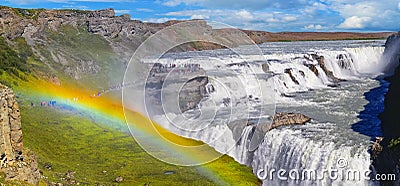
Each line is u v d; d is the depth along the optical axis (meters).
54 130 54.06
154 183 35.84
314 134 43.34
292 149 40.91
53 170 39.59
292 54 93.25
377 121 49.00
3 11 115.38
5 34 107.00
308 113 53.62
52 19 129.62
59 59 100.38
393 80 73.94
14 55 93.44
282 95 67.88
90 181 37.66
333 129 45.47
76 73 91.00
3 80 75.56
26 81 81.00
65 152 47.34
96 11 140.75
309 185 38.84
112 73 89.00
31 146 46.59
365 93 71.31
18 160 26.86
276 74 73.19
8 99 26.72
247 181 33.69
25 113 60.59
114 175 39.28
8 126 26.05
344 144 40.50
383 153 36.72
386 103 58.09
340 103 61.34
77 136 52.84
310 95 69.75
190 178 35.44
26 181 26.50
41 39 116.25
